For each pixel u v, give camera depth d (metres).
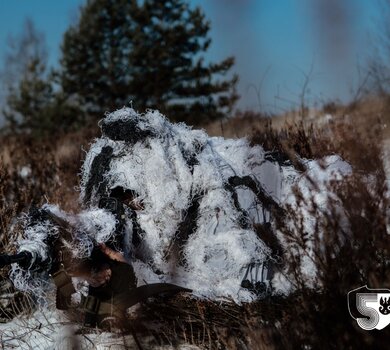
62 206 5.09
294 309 3.08
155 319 3.62
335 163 3.98
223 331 3.30
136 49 14.66
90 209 3.81
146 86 14.24
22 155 8.50
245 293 3.61
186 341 3.44
